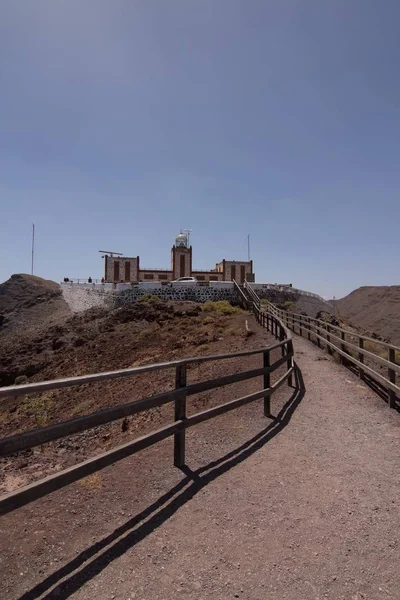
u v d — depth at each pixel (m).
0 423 16.55
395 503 4.07
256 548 3.28
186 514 3.78
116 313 37.09
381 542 3.40
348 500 4.11
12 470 6.07
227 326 25.06
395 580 2.93
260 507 3.94
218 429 6.46
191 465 4.94
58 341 33.59
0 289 76.06
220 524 3.62
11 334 51.50
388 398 7.79
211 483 4.44
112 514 3.78
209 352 17.97
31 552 3.19
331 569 3.04
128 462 5.09
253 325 23.09
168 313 34.34
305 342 16.64
